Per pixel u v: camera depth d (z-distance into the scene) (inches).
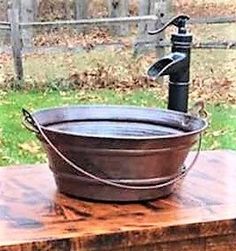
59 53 305.3
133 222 62.2
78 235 59.1
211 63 292.2
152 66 81.5
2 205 66.6
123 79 268.5
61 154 65.7
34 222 62.1
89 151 64.1
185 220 62.9
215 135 187.8
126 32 366.6
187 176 77.6
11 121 201.5
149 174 66.1
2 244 57.3
